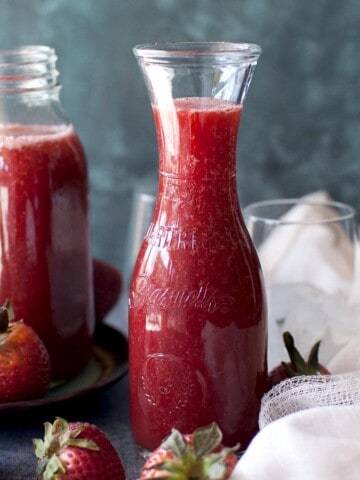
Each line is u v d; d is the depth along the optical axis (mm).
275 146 1475
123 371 818
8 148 789
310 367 734
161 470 600
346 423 651
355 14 1380
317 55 1413
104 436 667
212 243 675
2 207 795
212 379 687
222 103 667
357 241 903
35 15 1444
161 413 698
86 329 845
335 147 1463
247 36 1415
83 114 1485
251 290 687
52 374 826
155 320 685
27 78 793
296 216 953
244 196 1506
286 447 625
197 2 1408
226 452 582
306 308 830
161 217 688
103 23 1434
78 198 819
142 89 1456
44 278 808
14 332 760
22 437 762
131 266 1023
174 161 675
